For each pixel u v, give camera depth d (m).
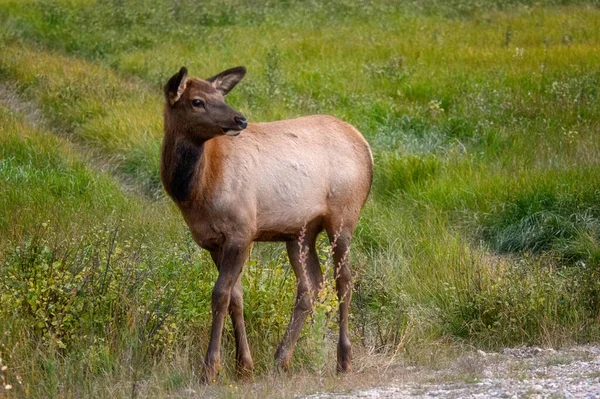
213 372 16.47
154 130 33.66
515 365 16.80
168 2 61.97
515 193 26.39
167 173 16.69
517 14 58.09
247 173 16.88
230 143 16.97
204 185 16.50
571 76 39.25
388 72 41.78
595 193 25.98
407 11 60.78
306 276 17.22
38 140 31.69
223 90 17.48
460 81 40.16
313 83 40.81
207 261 20.45
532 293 19.89
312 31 54.62
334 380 15.90
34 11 57.59
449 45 48.31
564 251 24.16
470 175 28.33
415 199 27.25
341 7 61.88
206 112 16.17
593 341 18.95
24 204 25.67
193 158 16.42
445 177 28.09
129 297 18.30
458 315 20.28
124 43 51.16
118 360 16.56
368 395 14.31
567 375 15.46
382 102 36.62
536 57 43.81
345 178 18.16
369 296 21.31
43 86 40.03
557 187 26.50
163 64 45.69
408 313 20.39
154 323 17.89
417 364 17.89
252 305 18.88
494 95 37.03
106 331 17.39
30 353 16.61
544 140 31.45
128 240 21.50
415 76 41.47
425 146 32.06
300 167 17.52
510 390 13.96
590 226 24.91
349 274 18.19
